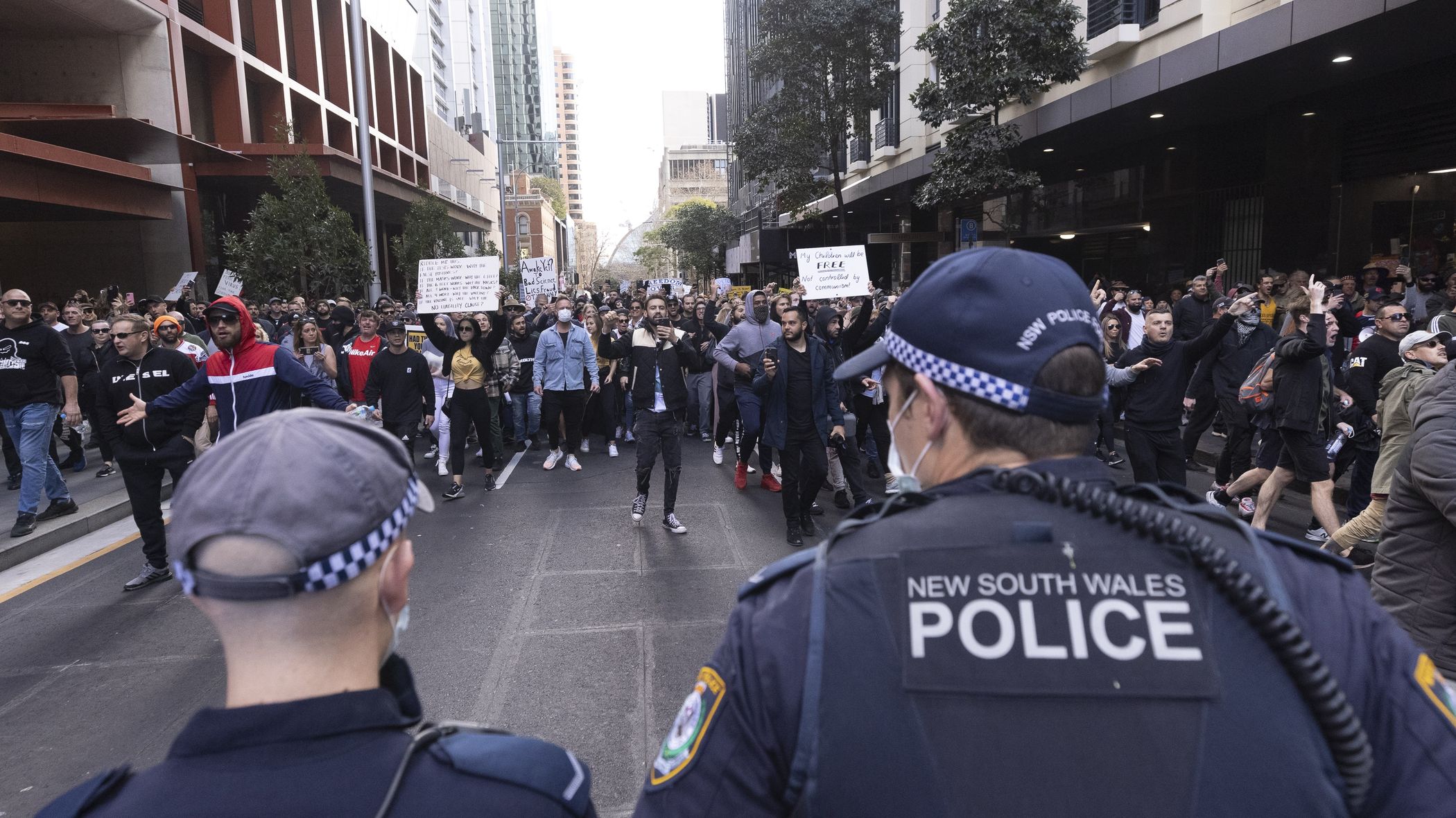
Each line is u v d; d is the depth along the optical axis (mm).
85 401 9297
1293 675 829
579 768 1033
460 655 4410
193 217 24266
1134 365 5855
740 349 9062
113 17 21609
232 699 917
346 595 925
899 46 24875
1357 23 9227
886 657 877
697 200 85688
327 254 19688
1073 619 854
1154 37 13570
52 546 6633
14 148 15812
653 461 6820
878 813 836
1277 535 997
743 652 982
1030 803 797
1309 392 5457
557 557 6094
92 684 4238
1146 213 17266
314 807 839
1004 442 1040
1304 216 13062
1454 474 2395
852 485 7172
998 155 14641
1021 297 1042
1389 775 855
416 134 52031
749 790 938
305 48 34594
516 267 41344
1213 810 779
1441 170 11016
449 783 913
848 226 35281
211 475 912
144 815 827
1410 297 10312
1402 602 2656
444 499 8047
